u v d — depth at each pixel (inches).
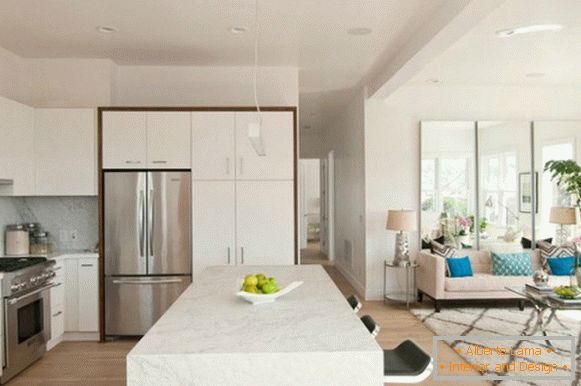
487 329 206.2
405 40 182.5
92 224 211.3
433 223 267.9
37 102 207.6
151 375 71.8
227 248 201.2
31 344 165.2
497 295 236.8
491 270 259.4
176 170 200.8
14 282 153.1
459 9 131.6
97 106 208.2
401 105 268.2
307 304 105.6
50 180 197.5
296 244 202.7
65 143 197.9
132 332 198.1
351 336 81.0
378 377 72.9
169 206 199.8
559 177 269.1
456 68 226.8
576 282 195.9
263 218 202.2
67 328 196.2
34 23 164.1
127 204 198.5
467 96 269.1
